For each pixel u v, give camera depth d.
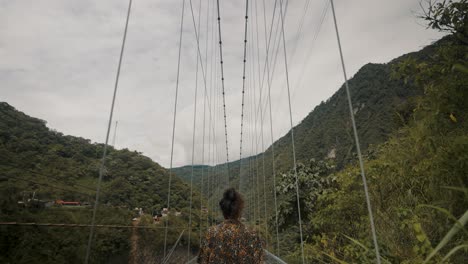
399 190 2.64
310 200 5.14
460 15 2.42
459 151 1.88
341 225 3.25
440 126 2.33
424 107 2.51
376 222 2.62
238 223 1.26
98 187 1.31
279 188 5.95
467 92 2.16
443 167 1.96
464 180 1.83
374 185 2.91
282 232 5.70
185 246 15.78
